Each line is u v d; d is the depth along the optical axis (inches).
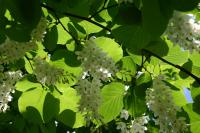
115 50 114.3
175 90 112.6
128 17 87.3
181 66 117.6
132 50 104.7
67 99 125.6
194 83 114.0
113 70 105.7
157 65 118.4
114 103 121.1
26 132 140.2
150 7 68.8
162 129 106.0
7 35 91.7
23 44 104.6
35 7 79.3
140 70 119.5
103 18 111.1
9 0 79.3
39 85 122.8
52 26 113.0
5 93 118.8
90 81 118.8
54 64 115.7
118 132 156.6
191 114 115.3
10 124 138.9
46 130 140.7
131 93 118.3
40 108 123.0
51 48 113.4
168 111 105.8
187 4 71.3
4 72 119.9
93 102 108.8
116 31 97.3
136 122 134.4
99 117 110.5
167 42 110.8
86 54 105.5
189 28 87.0
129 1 87.4
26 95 122.8
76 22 108.7
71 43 117.3
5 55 106.2
